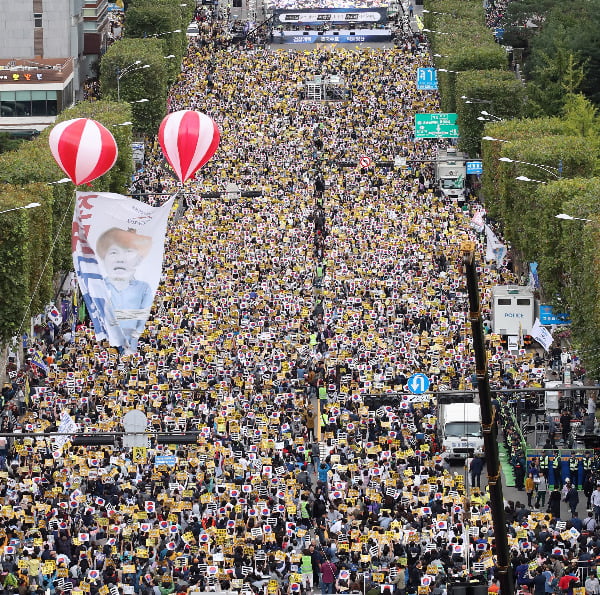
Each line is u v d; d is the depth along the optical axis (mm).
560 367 182500
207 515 131000
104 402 163000
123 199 150375
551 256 193625
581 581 118812
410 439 152250
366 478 140500
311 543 124188
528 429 161750
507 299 192000
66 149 184000
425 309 196625
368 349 179250
